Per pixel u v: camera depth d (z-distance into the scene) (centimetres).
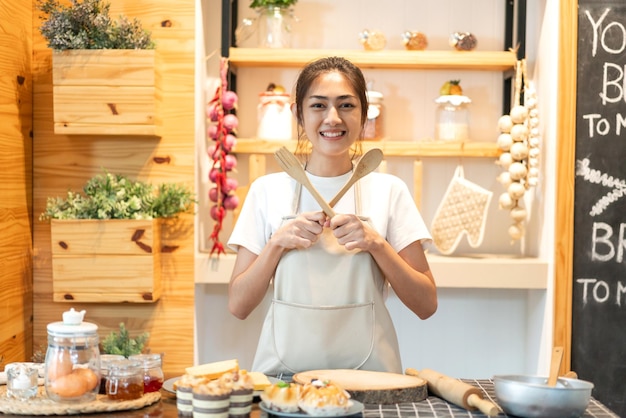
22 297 282
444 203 293
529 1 315
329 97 188
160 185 285
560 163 282
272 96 301
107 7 273
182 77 286
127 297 273
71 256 272
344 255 192
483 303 322
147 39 274
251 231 203
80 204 273
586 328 285
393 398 158
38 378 168
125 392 154
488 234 320
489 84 317
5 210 267
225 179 288
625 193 284
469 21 316
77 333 151
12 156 273
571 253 283
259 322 321
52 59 282
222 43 293
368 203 199
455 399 155
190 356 288
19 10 278
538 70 306
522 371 322
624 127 283
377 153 178
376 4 316
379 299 194
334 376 168
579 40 282
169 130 287
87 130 273
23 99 283
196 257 288
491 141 318
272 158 321
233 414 145
